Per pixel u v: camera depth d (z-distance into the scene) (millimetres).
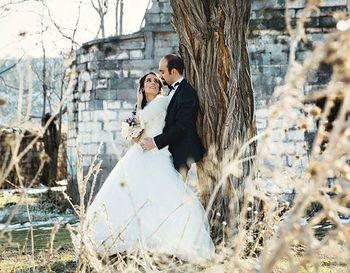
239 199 6508
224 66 6809
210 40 6859
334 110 9164
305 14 2584
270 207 3184
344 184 2488
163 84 6836
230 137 6680
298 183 2494
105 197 6199
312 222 2283
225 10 6824
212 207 6516
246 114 6883
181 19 6934
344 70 2035
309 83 13141
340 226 2293
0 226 11375
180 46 7004
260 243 5523
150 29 14945
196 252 5348
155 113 6422
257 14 13930
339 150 2123
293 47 2416
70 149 16047
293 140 12875
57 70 25094
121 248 5875
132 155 6387
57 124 19891
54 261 6348
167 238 5926
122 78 15102
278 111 2377
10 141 3102
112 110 15125
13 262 6383
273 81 13836
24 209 14500
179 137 6367
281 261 5230
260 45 13914
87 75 15469
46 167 23766
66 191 15758
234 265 2930
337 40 2207
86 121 15414
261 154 2564
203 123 6742
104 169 15023
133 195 6145
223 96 6754
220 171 6582
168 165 6355
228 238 6051
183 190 6234
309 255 2277
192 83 6863
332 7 13516
